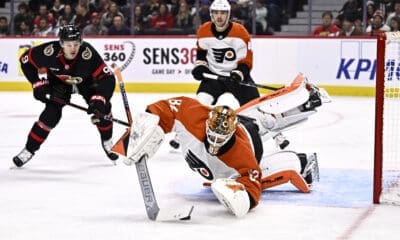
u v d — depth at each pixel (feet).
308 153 32.63
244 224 20.44
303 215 21.48
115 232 19.66
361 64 53.26
